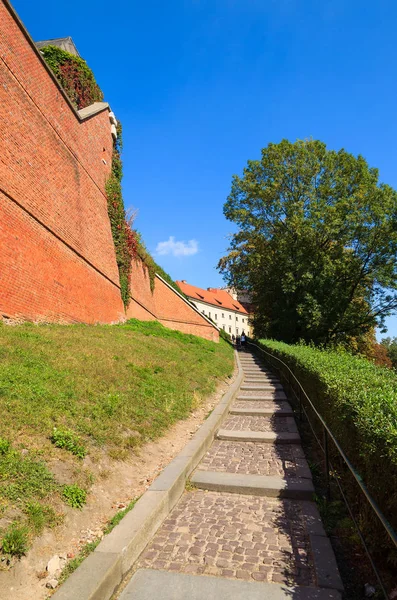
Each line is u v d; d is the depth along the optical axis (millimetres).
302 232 27422
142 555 3688
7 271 9711
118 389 7266
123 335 13531
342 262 27703
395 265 27438
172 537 4031
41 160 11875
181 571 3426
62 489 3896
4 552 2930
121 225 19547
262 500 4996
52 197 12500
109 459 4988
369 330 31812
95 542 3498
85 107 18406
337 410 4535
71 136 14398
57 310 12289
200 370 12508
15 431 4336
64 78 18281
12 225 10070
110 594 3047
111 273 18016
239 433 7789
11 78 10406
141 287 23516
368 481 3391
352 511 4113
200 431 7270
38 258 11328
